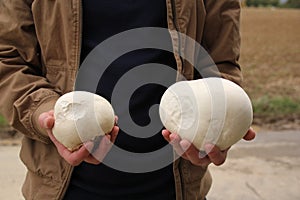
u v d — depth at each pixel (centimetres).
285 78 830
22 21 127
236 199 328
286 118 589
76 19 123
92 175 125
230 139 115
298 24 1366
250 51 1053
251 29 1305
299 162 416
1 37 128
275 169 394
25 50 128
